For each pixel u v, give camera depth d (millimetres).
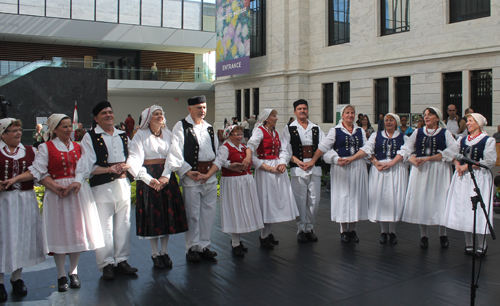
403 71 15625
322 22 18734
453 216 5113
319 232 6289
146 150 4574
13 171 3818
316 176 5746
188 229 4852
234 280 4312
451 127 9906
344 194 5598
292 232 6312
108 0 26969
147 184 4488
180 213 4664
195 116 4898
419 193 5406
